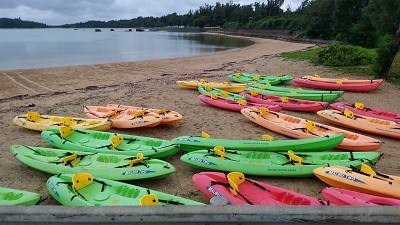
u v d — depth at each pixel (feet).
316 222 8.22
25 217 8.18
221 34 316.81
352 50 66.39
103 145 23.02
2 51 110.22
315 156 21.31
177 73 62.64
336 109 33.81
